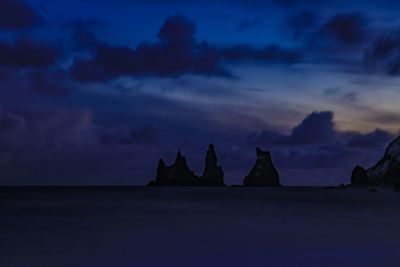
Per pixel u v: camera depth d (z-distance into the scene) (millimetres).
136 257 24500
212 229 38188
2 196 131000
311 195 134000
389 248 26609
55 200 101562
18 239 32156
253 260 23250
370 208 67812
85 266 22266
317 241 30000
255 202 88688
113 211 62281
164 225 42000
